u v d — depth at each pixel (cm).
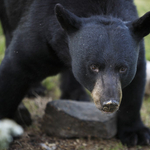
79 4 759
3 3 1020
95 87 663
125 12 768
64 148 850
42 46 776
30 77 817
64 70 866
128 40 666
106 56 645
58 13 676
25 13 852
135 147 912
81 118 876
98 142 893
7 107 852
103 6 757
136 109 888
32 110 1052
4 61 830
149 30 693
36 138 888
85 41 668
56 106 897
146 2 2055
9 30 1051
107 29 671
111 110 654
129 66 663
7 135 585
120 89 656
